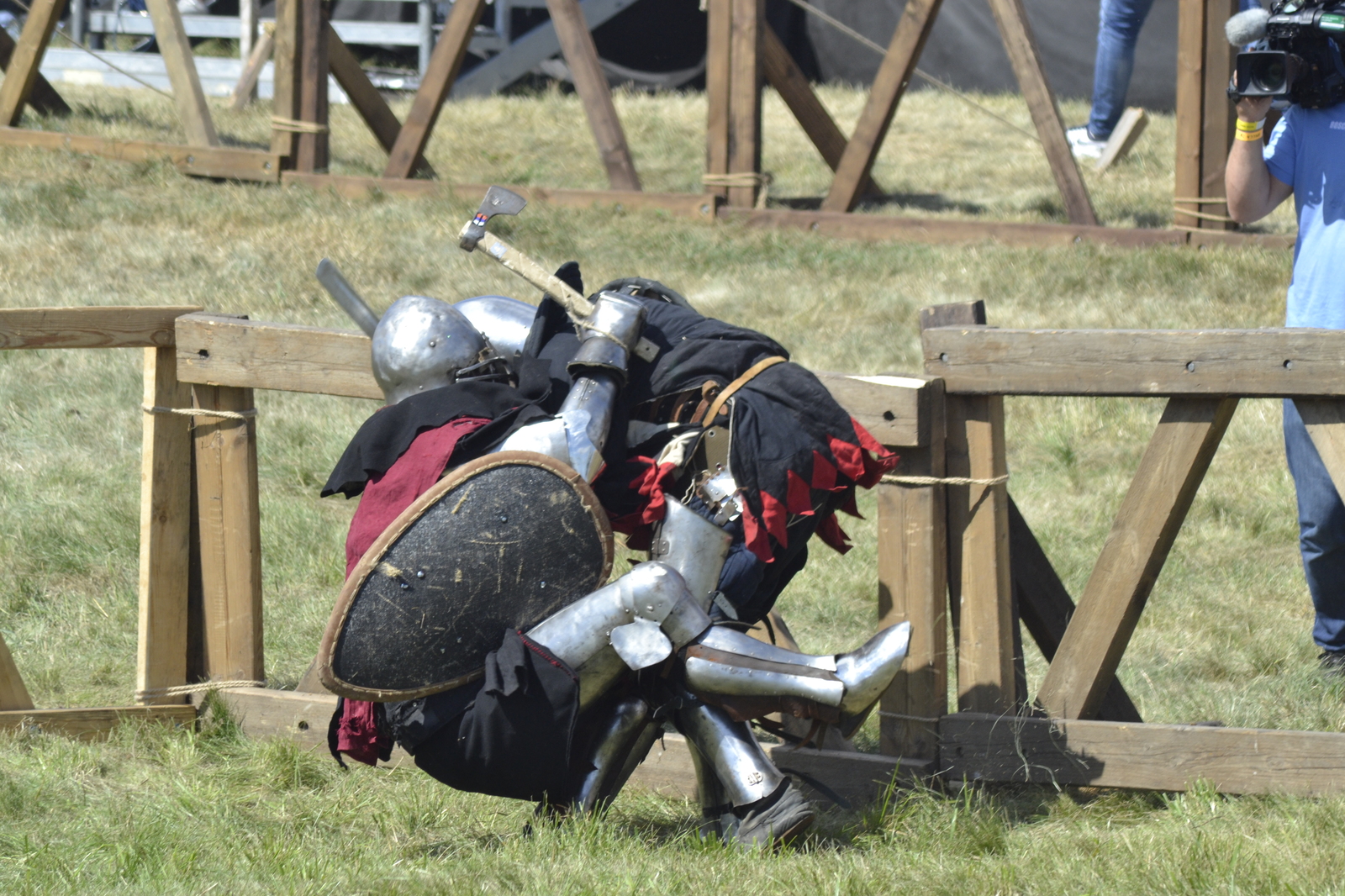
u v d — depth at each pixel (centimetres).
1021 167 4353
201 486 1528
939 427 1314
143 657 1541
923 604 1326
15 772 1376
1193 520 2223
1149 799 1312
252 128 4684
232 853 1202
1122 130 4366
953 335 1307
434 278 3294
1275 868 1077
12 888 1110
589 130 4803
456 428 1170
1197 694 1647
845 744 1401
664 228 3578
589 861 1133
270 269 3306
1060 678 1348
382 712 1198
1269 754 1252
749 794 1157
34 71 4209
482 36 5650
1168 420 1278
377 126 4059
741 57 3550
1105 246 3319
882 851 1199
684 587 1147
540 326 1266
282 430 2542
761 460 1166
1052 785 1348
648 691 1195
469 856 1200
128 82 5666
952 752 1338
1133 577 1310
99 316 1459
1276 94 1468
